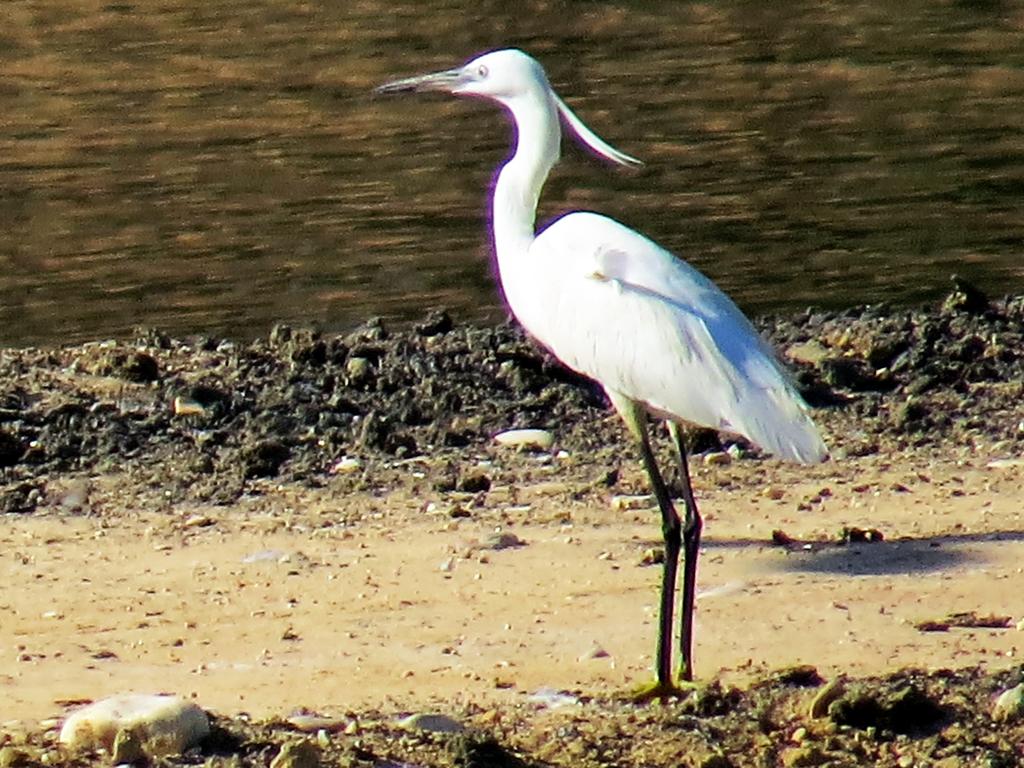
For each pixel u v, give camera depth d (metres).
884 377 16.59
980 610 11.49
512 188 12.44
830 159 25.84
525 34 34.12
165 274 21.25
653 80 30.81
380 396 16.00
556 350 11.74
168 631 11.27
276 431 15.21
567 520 13.23
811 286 20.45
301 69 31.41
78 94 29.94
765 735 9.72
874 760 9.48
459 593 11.84
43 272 21.36
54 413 15.33
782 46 33.09
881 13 35.59
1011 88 29.62
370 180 25.12
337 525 13.17
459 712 10.03
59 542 12.87
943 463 14.49
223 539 12.90
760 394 10.83
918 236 22.25
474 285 20.69
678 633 11.18
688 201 24.02
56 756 9.09
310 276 21.11
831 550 12.53
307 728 9.61
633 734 9.71
